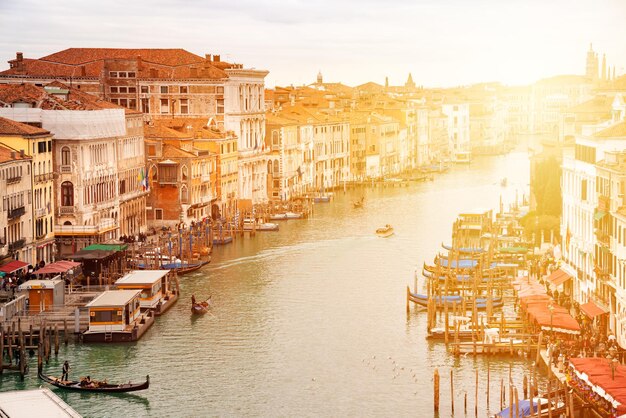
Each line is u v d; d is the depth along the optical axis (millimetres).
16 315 95438
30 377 83062
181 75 197000
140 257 129875
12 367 84562
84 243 125938
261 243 153125
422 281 120188
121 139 145250
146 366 86562
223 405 77438
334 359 88125
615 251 85062
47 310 98188
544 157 143625
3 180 108688
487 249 137750
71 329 94562
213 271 129000
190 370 85625
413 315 103062
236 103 196375
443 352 88750
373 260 136000
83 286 108000
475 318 89188
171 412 76125
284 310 106000
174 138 163750
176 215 160375
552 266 114875
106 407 77062
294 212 188000
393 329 97438
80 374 84125
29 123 127688
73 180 128750
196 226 151375
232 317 103000
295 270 129000
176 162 159500
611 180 87500
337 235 160625
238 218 167500
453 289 111062
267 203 199250
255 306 107875
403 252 142625
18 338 89125
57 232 126062
